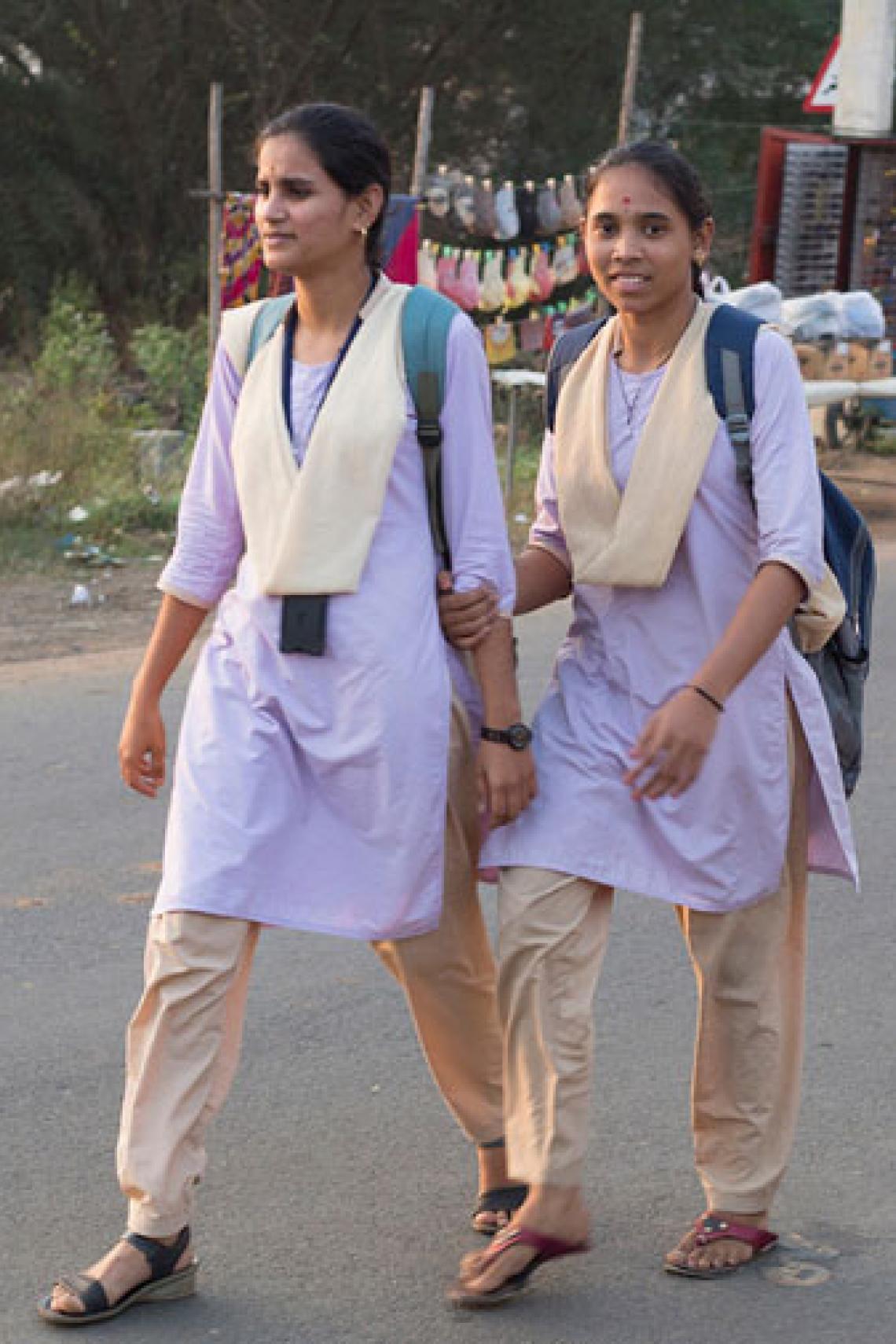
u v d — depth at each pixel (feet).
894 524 52.24
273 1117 18.42
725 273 84.38
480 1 81.66
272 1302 15.14
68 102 77.41
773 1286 15.48
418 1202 16.83
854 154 63.52
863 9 63.05
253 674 14.56
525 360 59.47
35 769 29.14
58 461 49.37
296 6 79.77
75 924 23.29
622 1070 19.53
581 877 14.51
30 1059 19.62
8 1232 16.21
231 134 82.48
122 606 39.99
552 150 86.63
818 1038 20.39
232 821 14.38
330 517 14.32
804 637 15.08
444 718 14.48
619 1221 16.51
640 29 54.13
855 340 55.62
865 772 29.84
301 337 14.79
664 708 14.25
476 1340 14.64
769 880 14.97
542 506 15.67
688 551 14.53
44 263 77.05
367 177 14.37
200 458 15.31
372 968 22.07
